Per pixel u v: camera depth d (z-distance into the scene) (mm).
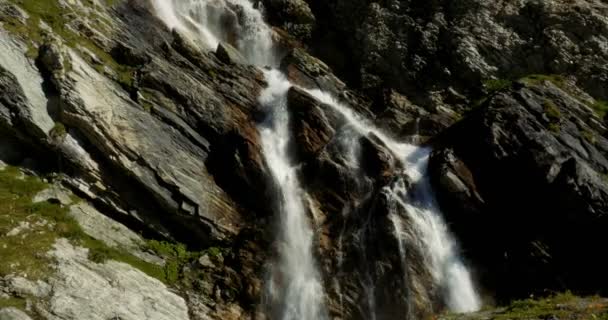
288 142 21812
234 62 23922
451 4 28359
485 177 19891
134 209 18094
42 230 15758
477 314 16688
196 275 17516
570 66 24516
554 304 16125
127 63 21578
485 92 25078
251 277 17703
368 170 20531
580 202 17812
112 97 19281
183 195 18391
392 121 24281
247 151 19984
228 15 29672
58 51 18625
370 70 27828
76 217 16781
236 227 19078
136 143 18625
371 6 29594
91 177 17688
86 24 21906
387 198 19188
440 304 17578
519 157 19547
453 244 19125
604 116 21891
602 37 25016
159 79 20750
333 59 29516
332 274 18141
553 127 20406
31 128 17172
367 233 18938
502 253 18516
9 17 19656
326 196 19891
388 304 17453
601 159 19734
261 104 22641
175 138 19844
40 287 14062
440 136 22844
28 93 17547
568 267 17688
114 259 16203
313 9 31969
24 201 16375
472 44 26375
